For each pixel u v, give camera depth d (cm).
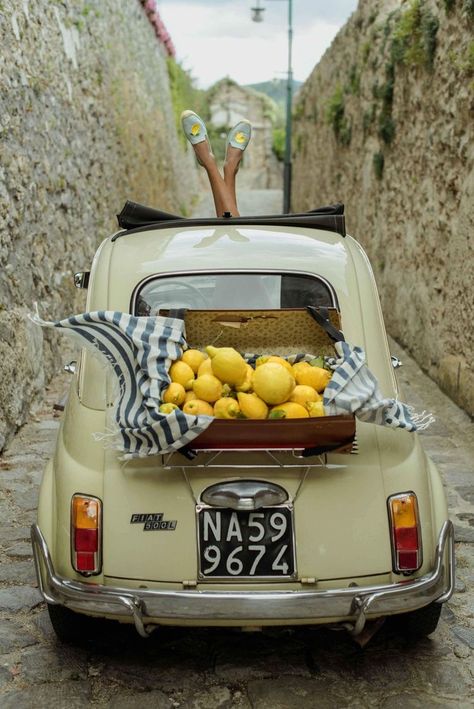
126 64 1577
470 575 405
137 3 1872
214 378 284
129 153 1498
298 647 338
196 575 280
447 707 297
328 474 289
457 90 709
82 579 285
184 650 335
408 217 922
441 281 771
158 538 283
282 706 297
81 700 301
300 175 2528
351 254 365
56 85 912
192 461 288
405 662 327
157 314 310
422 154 852
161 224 394
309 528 284
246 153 5091
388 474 294
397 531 286
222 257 354
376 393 285
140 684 311
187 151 3059
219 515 284
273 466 288
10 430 610
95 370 326
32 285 738
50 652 333
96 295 344
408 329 920
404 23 887
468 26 679
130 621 287
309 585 281
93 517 286
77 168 995
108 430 293
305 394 288
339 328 318
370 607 277
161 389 285
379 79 1117
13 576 401
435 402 732
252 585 280
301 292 347
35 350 706
